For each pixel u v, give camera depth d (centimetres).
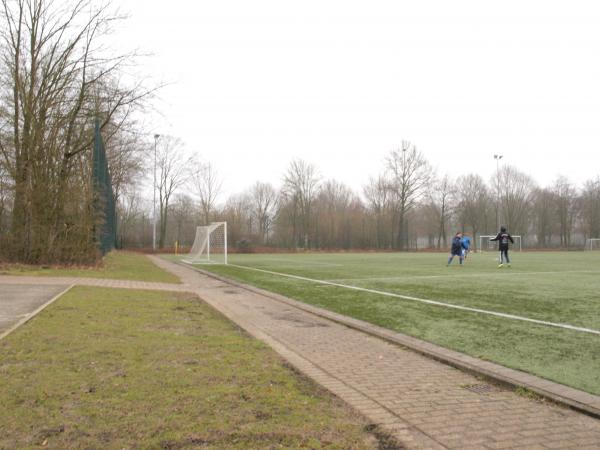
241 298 1307
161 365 552
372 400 472
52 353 587
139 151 4278
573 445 374
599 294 1329
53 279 1555
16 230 2014
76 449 336
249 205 7962
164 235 6688
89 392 451
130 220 7338
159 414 402
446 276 1975
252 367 562
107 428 371
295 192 7175
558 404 469
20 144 2047
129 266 2531
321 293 1391
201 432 370
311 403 449
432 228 8506
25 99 2055
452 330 834
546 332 810
